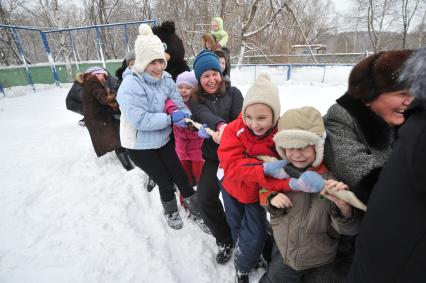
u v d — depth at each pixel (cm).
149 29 213
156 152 234
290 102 797
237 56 1493
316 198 131
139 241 221
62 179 326
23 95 964
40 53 2155
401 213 73
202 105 204
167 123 214
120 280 187
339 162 115
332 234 136
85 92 345
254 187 153
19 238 228
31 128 546
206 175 200
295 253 138
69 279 188
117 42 2211
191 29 1513
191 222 250
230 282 187
